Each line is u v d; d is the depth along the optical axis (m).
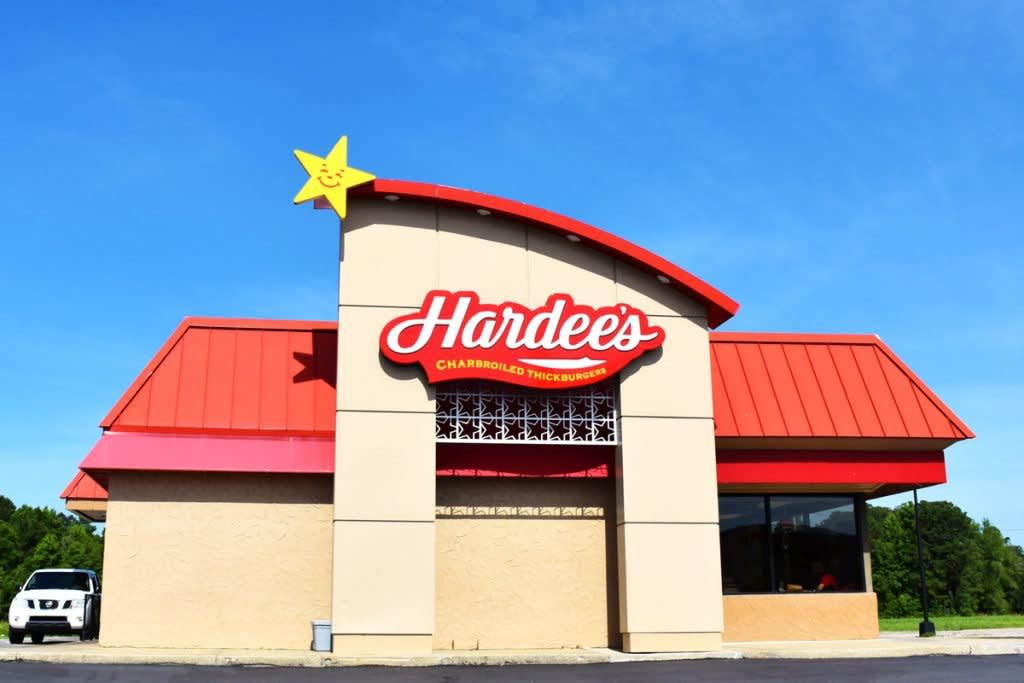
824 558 25.98
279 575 22.39
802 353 26.06
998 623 36.91
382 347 21.62
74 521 102.00
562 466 23.06
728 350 25.81
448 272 22.38
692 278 22.95
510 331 22.11
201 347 23.89
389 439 21.41
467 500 22.95
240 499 22.62
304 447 22.61
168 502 22.41
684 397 22.91
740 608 25.09
